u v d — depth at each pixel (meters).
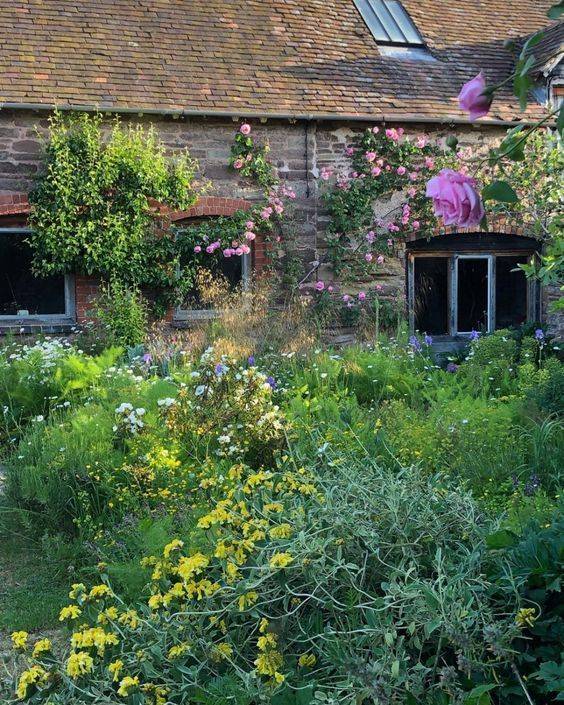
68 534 5.22
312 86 12.05
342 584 2.99
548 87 12.71
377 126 12.09
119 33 11.73
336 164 12.04
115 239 10.84
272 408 6.08
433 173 12.30
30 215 10.59
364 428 6.01
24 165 10.66
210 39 12.20
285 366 8.49
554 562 2.86
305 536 3.05
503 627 2.65
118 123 10.82
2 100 10.32
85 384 7.97
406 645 2.79
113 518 5.05
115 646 2.96
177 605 3.12
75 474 5.39
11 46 10.97
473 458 5.66
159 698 2.69
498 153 2.21
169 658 2.84
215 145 11.52
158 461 5.45
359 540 3.18
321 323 11.24
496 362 8.76
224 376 6.14
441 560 2.93
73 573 4.72
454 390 8.09
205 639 2.91
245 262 11.87
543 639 2.73
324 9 13.48
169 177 11.10
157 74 11.39
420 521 3.25
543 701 2.66
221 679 2.77
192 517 4.54
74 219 10.71
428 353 10.08
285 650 2.93
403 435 6.05
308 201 11.94
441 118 12.14
